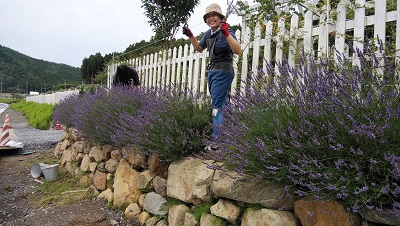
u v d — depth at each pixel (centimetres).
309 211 182
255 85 251
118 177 382
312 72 210
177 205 278
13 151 834
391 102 166
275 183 201
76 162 559
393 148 156
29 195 467
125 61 763
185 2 946
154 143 296
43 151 835
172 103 323
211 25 303
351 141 167
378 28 252
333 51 280
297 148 183
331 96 178
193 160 277
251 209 209
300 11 416
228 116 252
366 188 147
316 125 182
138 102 402
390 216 152
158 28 952
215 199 247
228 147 226
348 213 166
